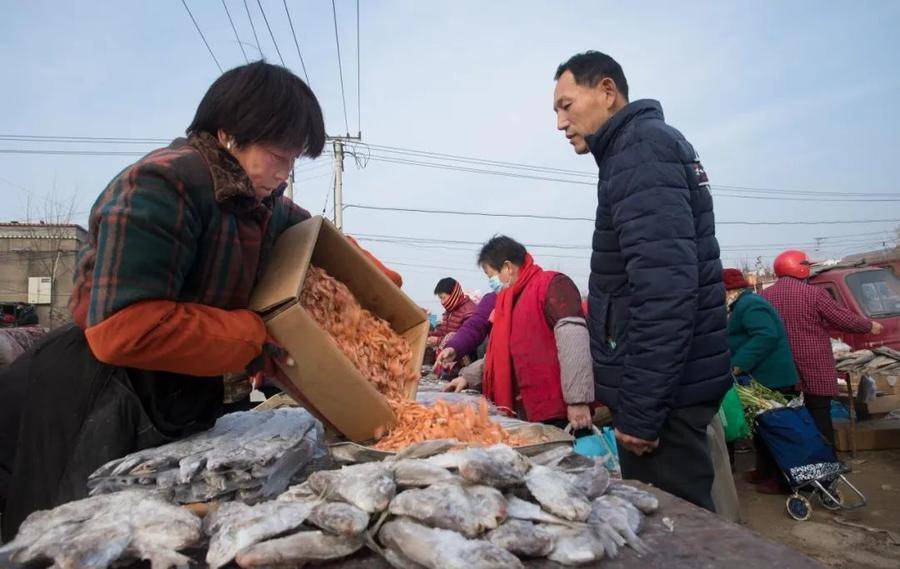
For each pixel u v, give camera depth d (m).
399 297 2.10
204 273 1.52
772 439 4.41
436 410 1.70
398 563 1.01
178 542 1.05
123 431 1.52
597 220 2.28
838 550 3.75
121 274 1.31
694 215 2.09
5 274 29.33
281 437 1.55
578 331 3.12
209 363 1.42
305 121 1.57
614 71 2.37
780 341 4.80
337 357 1.56
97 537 1.02
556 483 1.19
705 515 1.28
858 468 5.60
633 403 1.99
